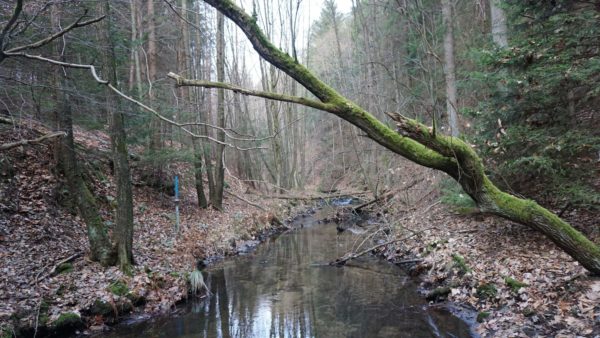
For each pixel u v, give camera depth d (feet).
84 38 23.09
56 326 19.17
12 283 21.02
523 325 17.74
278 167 72.84
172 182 48.83
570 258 21.16
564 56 21.58
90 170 37.86
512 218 15.62
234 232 45.14
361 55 67.36
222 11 14.08
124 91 34.32
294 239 48.49
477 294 22.39
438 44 44.80
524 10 23.16
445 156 14.69
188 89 48.11
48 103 23.79
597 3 20.11
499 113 24.85
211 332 21.71
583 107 25.44
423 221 39.14
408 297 25.71
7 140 31.37
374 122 14.26
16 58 19.58
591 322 16.08
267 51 13.89
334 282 30.40
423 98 42.04
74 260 25.39
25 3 16.31
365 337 20.48
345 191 75.66
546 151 22.25
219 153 51.49
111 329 21.07
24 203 28.86
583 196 20.36
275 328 22.18
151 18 46.78
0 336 16.89
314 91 14.11
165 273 27.40
